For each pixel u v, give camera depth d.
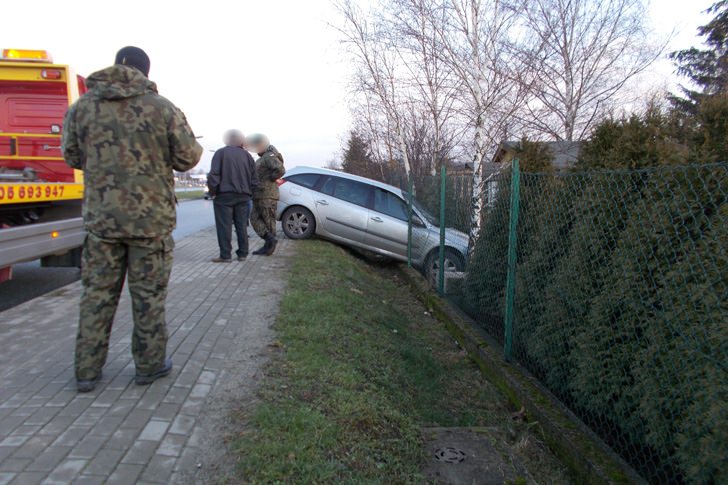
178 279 6.74
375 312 6.10
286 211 10.52
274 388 3.46
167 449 2.68
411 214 9.41
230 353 4.07
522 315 4.64
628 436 3.20
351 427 3.11
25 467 2.45
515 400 4.20
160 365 3.42
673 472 2.78
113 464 2.52
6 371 3.61
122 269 3.25
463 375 4.90
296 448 2.74
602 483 2.90
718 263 2.57
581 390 3.60
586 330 3.58
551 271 4.27
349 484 2.57
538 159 5.24
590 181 3.78
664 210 2.98
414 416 3.73
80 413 2.99
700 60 20.34
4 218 5.67
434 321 6.65
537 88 11.57
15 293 6.34
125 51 3.22
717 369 2.46
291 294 5.86
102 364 3.31
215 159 7.91
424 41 11.00
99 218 3.00
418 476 2.85
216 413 3.09
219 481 2.45
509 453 3.33
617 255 3.36
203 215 21.86
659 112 3.78
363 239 10.27
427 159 16.53
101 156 2.98
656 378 2.89
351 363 4.13
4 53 7.19
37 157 7.42
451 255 7.18
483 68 10.49
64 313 5.23
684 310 2.73
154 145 3.06
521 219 4.85
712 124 3.23
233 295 5.95
